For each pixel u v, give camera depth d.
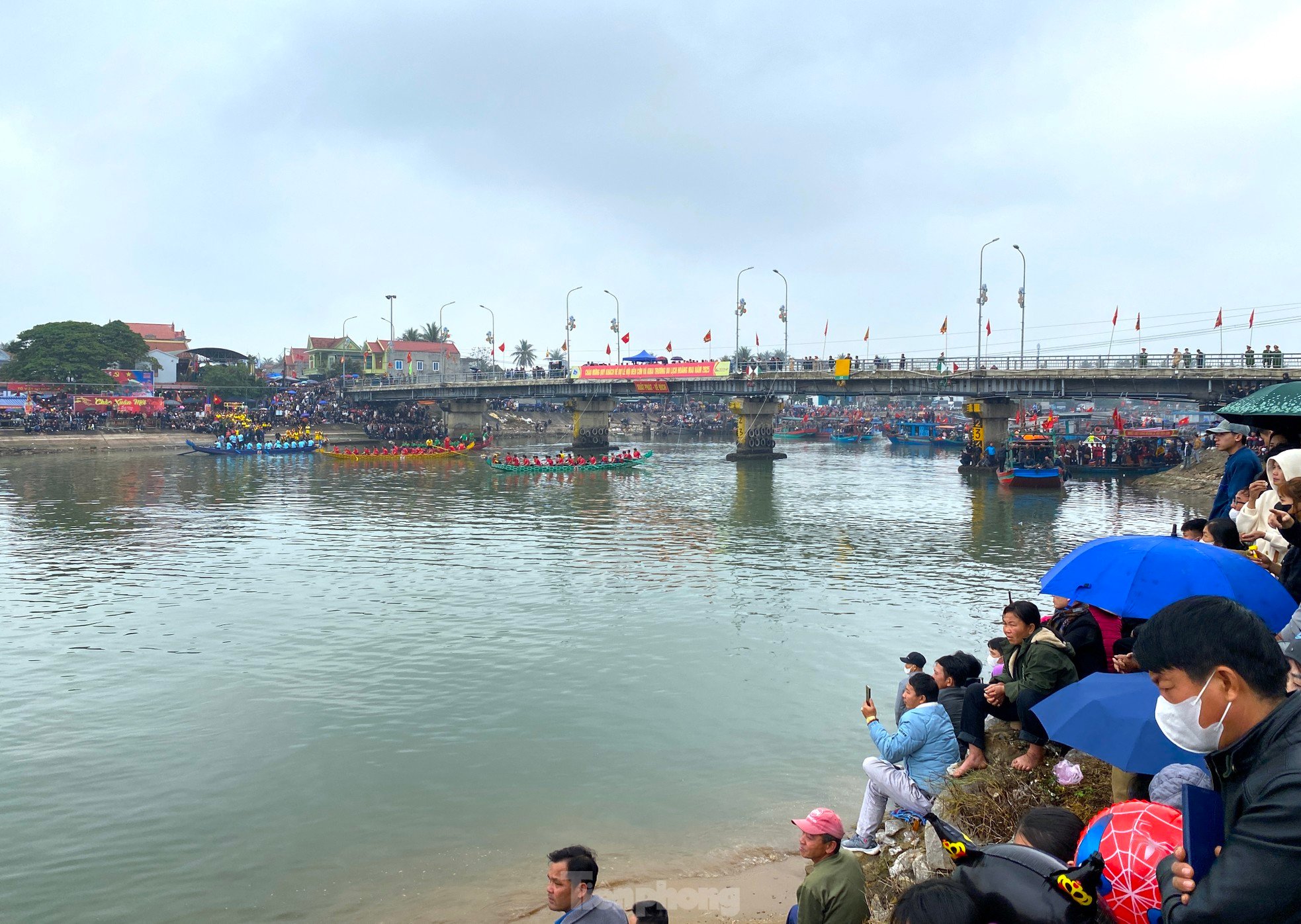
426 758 15.58
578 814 13.44
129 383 113.38
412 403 139.88
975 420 79.25
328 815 13.45
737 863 12.00
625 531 43.31
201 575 31.81
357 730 16.88
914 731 10.38
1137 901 4.67
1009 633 10.51
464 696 18.81
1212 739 3.29
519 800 13.92
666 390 93.44
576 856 7.09
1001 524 45.78
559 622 25.05
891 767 10.41
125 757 15.59
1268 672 3.14
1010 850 4.73
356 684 19.53
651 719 17.44
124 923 10.67
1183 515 49.31
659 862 12.02
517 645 22.59
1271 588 8.59
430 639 23.20
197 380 134.00
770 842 12.59
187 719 17.41
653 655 21.81
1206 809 3.50
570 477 74.81
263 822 13.23
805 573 32.50
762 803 13.84
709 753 15.80
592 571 32.69
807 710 18.00
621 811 13.53
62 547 37.69
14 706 18.16
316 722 17.28
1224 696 3.18
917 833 10.87
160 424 109.06
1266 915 2.81
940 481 71.12
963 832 9.48
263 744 16.20
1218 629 3.20
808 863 11.98
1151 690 7.04
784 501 56.62
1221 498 13.30
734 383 88.50
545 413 160.50
